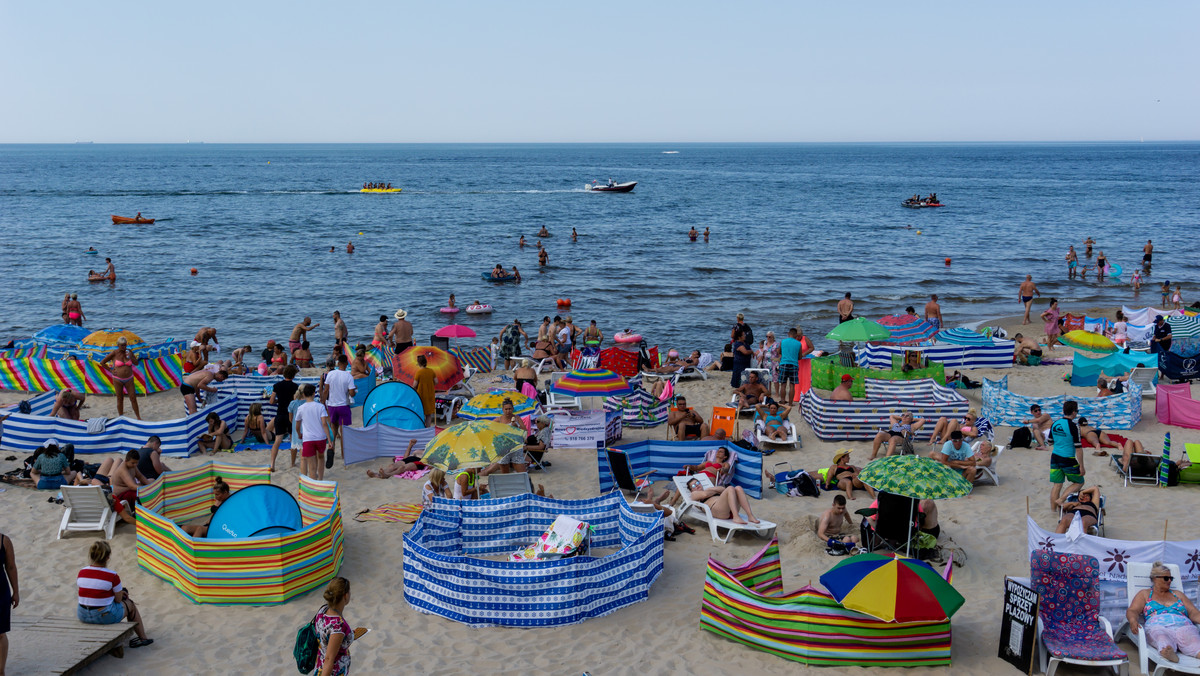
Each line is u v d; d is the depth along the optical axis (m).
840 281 44.91
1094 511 11.52
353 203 95.44
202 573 9.74
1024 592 8.29
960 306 38.62
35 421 15.29
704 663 8.59
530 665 8.58
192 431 15.62
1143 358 20.94
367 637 9.12
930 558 11.03
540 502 11.58
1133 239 62.97
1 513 12.52
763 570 9.47
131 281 43.28
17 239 59.34
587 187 124.56
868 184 140.12
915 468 10.75
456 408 18.55
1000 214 83.25
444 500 11.41
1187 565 9.16
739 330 22.38
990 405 17.86
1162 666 8.00
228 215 79.38
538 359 25.34
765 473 14.31
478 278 45.34
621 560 9.73
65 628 8.63
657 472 14.23
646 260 52.06
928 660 8.43
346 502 13.46
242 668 8.51
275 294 40.53
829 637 8.48
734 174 183.75
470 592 9.42
